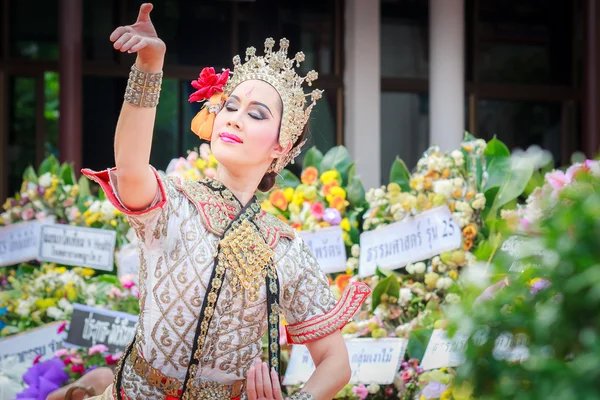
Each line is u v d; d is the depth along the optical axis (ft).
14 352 16.05
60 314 16.33
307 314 9.84
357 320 16.21
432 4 31.78
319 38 34.17
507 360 7.25
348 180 17.17
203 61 33.35
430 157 16.71
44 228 16.96
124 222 17.02
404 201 16.38
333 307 9.93
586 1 35.63
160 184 8.76
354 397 15.70
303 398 9.42
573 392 6.40
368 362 15.61
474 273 8.13
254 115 9.50
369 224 16.70
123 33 8.17
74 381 15.16
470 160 16.70
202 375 9.25
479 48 35.99
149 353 9.11
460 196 16.33
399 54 34.99
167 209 8.95
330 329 9.82
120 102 32.35
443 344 14.98
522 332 7.18
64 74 29.76
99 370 14.62
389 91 34.81
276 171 10.12
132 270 16.52
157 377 9.12
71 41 29.84
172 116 32.91
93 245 16.70
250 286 9.18
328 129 33.88
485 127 35.94
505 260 7.86
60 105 29.78
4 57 31.83
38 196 17.25
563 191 7.54
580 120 36.81
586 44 35.58
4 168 31.76
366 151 32.30
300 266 9.77
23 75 31.99
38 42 32.14
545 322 6.91
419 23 35.14
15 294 16.83
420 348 15.74
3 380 15.39
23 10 32.01
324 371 9.71
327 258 16.35
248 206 9.55
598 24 35.35
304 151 32.48
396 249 16.33
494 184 16.52
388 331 16.06
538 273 7.16
